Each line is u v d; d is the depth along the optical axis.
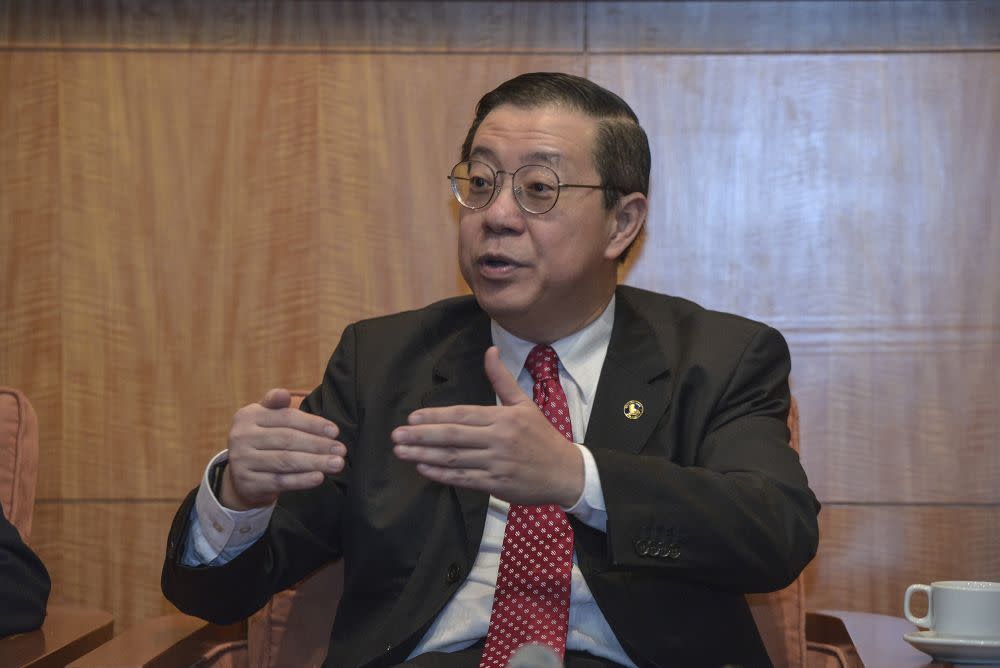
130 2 5.78
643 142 4.32
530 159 4.03
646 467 3.49
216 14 5.78
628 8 5.72
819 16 5.67
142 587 5.71
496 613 3.77
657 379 4.13
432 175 5.75
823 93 5.66
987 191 5.60
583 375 4.25
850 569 5.59
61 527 5.73
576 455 3.39
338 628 4.12
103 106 5.77
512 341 4.32
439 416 3.12
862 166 5.64
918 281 5.61
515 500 3.28
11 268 5.77
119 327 5.75
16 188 5.78
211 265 5.76
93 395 5.75
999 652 3.72
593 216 4.09
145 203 5.76
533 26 5.73
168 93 5.78
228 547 3.75
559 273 4.02
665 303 4.52
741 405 4.07
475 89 5.75
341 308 5.75
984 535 5.54
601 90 4.27
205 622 4.48
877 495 5.60
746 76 5.69
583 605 3.86
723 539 3.48
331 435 3.37
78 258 5.76
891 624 4.65
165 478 5.73
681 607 3.86
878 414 5.61
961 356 5.59
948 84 5.62
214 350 5.75
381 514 4.07
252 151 5.77
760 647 4.01
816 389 5.64
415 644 3.87
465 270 4.11
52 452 5.75
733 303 5.67
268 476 3.37
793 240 5.66
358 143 5.75
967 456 5.57
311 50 5.78
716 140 5.68
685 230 5.69
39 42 5.78
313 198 5.75
